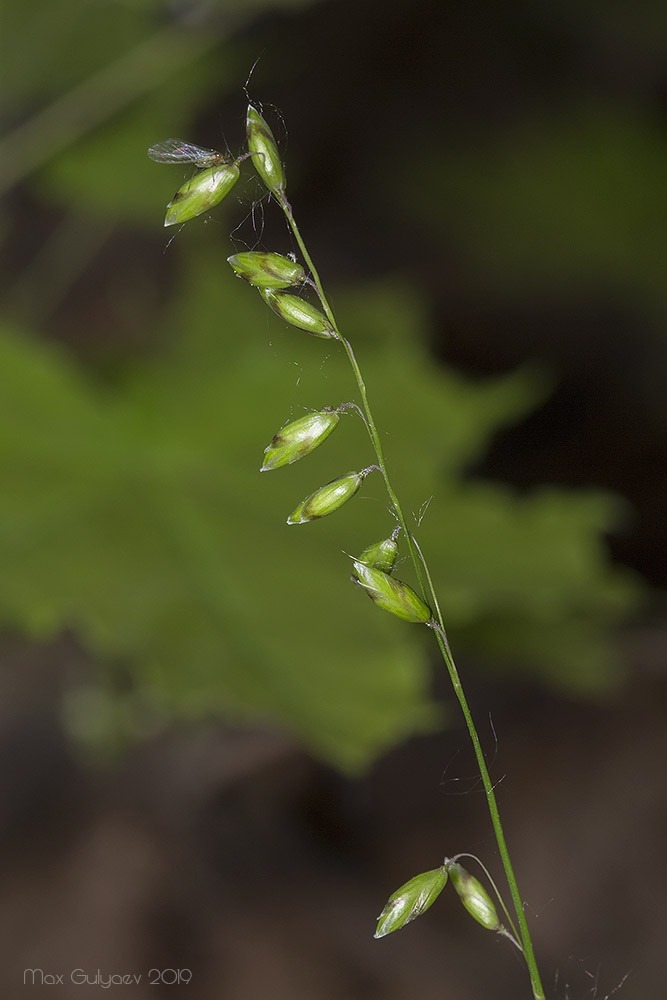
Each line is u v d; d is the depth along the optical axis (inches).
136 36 17.5
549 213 39.6
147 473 13.6
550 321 41.3
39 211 26.1
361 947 23.6
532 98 43.4
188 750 21.2
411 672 12.6
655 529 37.2
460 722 26.9
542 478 38.6
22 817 23.7
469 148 43.0
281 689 12.5
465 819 26.2
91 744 19.2
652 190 38.9
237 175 10.6
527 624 15.7
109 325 29.5
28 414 13.8
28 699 23.3
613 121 41.2
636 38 43.6
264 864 24.2
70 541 13.1
